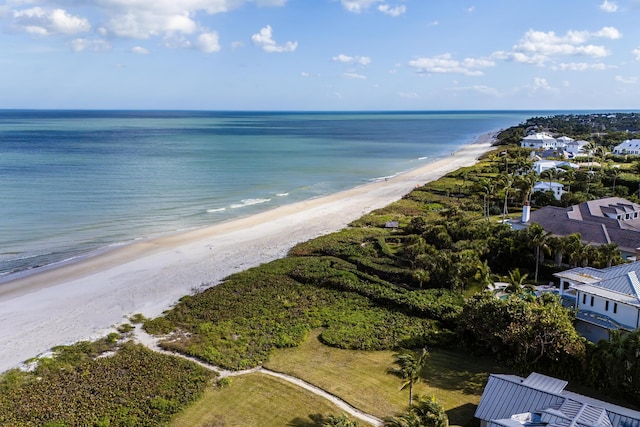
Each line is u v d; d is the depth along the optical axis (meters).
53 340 48.12
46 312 54.50
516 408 32.28
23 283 62.59
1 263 69.31
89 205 103.00
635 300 42.69
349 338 48.12
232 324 51.22
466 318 45.84
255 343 47.44
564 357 39.84
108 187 120.94
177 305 56.22
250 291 59.47
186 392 39.19
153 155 186.00
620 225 70.88
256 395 39.16
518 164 137.38
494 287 56.28
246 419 36.25
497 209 96.88
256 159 182.62
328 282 61.25
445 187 120.62
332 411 37.12
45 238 80.75
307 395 39.12
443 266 59.47
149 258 72.50
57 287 61.53
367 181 140.50
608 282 46.06
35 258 71.69
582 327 45.34
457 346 46.56
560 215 74.62
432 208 101.88
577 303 46.75
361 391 39.78
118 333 49.56
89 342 47.44
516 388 33.44
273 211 102.00
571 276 49.84
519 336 41.00
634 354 36.81
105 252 74.88
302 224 91.44
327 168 164.38
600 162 144.62
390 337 48.41
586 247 59.06
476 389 39.97
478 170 141.75
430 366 43.56
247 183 132.75
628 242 65.94
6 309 55.09
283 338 48.12
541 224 74.19
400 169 164.38
